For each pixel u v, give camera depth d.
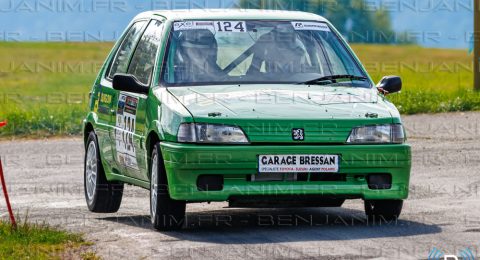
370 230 23.00
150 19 27.52
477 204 27.20
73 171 37.84
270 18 26.36
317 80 24.89
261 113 22.72
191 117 22.59
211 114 22.61
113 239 22.77
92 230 24.30
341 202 23.66
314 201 23.22
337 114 22.95
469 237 21.88
